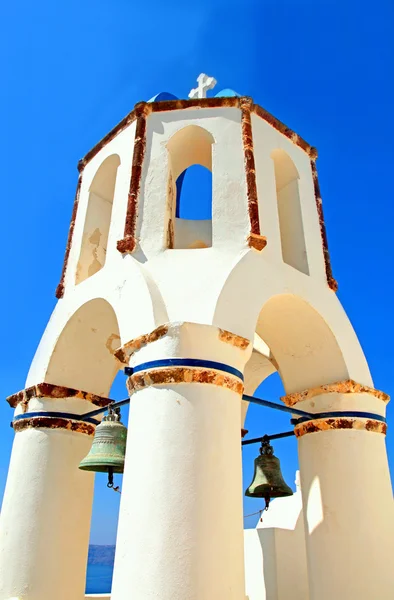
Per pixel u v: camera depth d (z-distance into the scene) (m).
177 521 5.64
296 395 9.02
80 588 8.38
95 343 9.43
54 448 8.75
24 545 8.05
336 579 7.60
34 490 8.40
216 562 5.57
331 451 8.30
